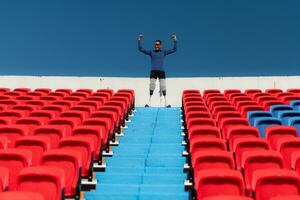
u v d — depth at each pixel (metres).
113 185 10.20
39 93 19.72
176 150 13.48
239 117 13.94
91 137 11.15
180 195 9.69
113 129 13.78
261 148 10.04
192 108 15.65
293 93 20.08
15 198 6.36
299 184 7.53
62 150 9.19
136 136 14.84
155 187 10.23
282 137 11.09
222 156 8.98
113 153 13.13
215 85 22.61
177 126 16.72
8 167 8.72
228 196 6.45
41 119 13.01
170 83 22.67
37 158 9.85
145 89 22.69
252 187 7.81
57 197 7.60
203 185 7.71
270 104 16.56
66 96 18.69
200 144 10.22
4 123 12.77
